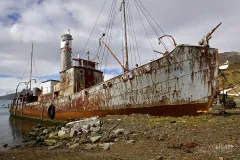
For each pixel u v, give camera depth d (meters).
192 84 11.91
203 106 11.74
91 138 9.25
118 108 14.13
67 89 20.00
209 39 11.97
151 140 7.95
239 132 7.62
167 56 12.45
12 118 33.22
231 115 11.48
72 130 11.23
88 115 16.30
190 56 11.95
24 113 29.33
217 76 11.69
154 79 12.75
